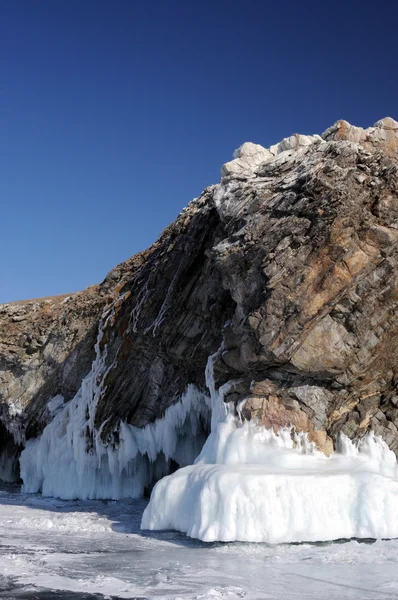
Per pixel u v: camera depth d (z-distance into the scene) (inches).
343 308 553.3
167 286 764.0
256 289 560.4
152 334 753.6
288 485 462.3
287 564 394.0
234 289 579.5
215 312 688.4
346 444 556.4
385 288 554.9
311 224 546.0
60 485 871.7
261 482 463.2
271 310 544.7
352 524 458.3
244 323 556.1
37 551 462.0
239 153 657.0
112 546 480.4
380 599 311.0
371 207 562.6
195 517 474.0
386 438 564.1
